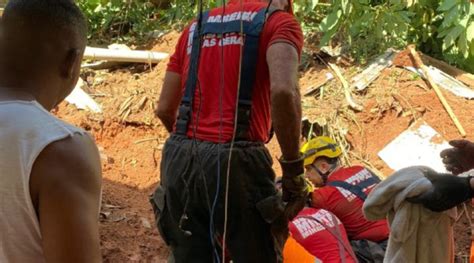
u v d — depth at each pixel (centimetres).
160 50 645
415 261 303
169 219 308
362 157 534
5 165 163
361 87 571
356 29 605
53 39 173
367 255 402
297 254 383
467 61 633
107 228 444
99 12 693
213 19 303
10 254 165
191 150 291
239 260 297
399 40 624
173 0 715
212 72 294
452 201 289
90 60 615
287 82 272
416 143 536
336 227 396
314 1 614
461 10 577
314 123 546
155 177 519
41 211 163
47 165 163
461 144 323
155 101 564
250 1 308
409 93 566
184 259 306
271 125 308
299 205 296
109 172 516
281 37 283
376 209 309
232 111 288
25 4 172
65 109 558
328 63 603
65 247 161
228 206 289
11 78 172
